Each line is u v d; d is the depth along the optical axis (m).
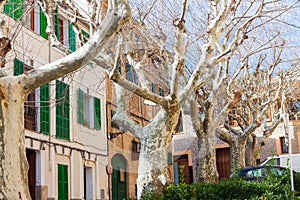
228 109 9.38
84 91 6.39
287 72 13.10
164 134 6.49
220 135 12.30
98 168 14.20
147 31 6.49
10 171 4.48
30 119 11.52
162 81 6.59
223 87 9.52
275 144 20.11
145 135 6.41
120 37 6.01
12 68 10.10
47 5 7.82
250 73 12.89
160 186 6.57
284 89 13.16
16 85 4.65
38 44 11.87
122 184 12.97
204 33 7.84
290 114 17.62
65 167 12.82
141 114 6.42
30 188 11.66
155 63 6.50
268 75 12.48
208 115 9.07
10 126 4.57
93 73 6.48
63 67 4.68
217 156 20.23
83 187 13.58
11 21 8.93
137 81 6.34
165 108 6.45
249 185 7.20
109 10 4.73
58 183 12.41
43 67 4.75
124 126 6.14
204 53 7.06
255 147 14.14
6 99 4.59
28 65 11.35
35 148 11.45
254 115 12.38
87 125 6.38
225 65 9.60
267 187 7.16
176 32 6.56
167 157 6.73
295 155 14.85
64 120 12.75
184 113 7.41
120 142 6.16
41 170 11.68
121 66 6.41
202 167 9.18
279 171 11.07
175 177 7.63
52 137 12.18
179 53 6.55
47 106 10.71
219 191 7.07
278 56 12.15
